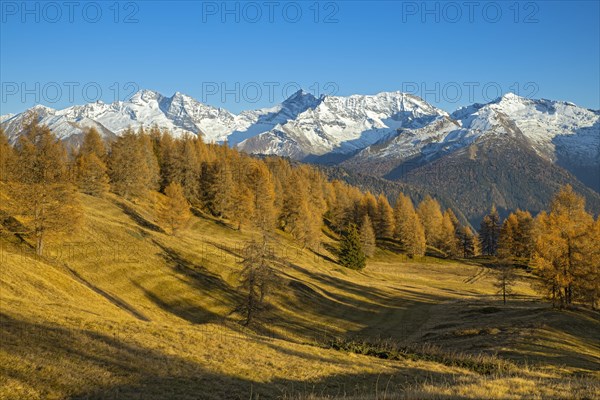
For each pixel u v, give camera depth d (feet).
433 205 522.47
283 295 212.64
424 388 66.49
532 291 317.22
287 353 98.58
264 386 74.69
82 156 366.02
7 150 275.59
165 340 91.71
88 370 67.05
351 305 227.61
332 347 116.88
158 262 213.05
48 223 177.68
